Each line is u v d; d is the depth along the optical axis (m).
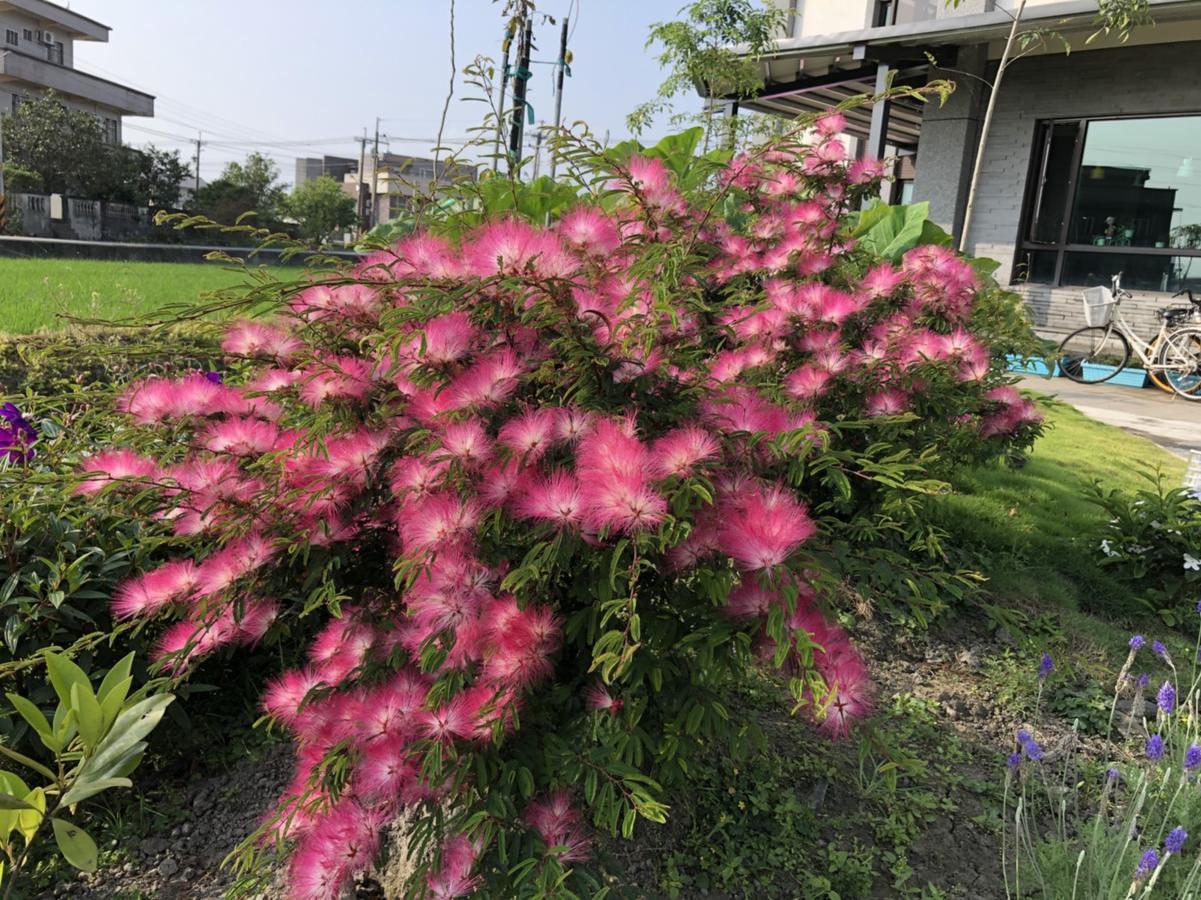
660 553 1.31
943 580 1.78
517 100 3.58
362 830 1.37
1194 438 6.47
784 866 1.87
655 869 1.81
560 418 1.34
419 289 1.40
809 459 1.58
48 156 26.97
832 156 2.99
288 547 1.51
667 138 3.68
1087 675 2.85
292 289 1.42
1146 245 9.12
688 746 1.48
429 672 1.29
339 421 1.48
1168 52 8.46
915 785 2.19
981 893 1.86
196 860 1.81
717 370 1.98
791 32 11.04
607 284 1.54
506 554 1.33
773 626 1.21
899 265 3.63
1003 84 9.48
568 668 1.54
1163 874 1.78
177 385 1.67
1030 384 8.87
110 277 8.88
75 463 2.05
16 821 1.46
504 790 1.33
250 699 2.23
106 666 2.04
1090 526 4.01
